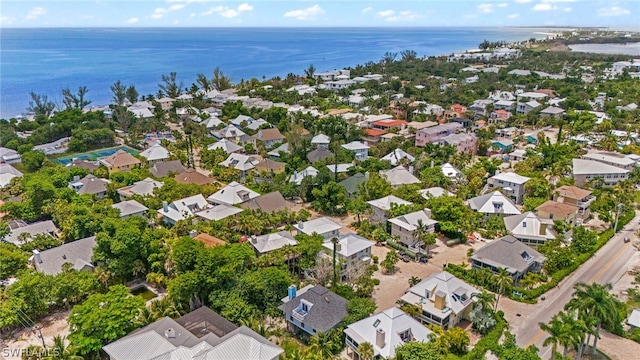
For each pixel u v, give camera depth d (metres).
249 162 143.88
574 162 134.75
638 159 139.62
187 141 169.62
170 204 109.12
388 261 86.88
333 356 63.00
